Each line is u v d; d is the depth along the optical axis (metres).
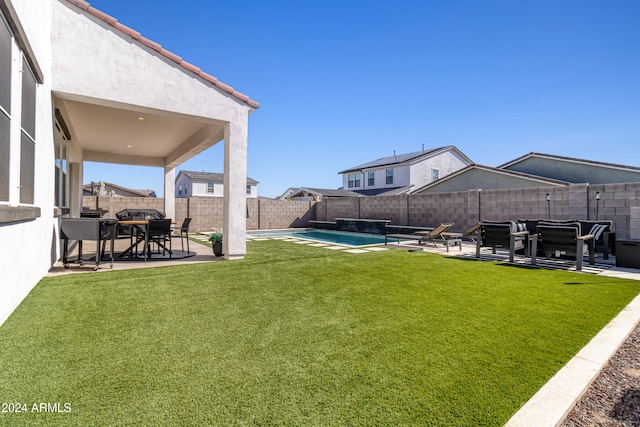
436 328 3.04
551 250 6.25
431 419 1.70
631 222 6.46
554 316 3.40
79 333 2.81
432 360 2.38
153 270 5.68
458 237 9.35
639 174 12.51
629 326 3.11
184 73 6.37
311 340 2.74
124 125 8.52
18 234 3.46
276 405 1.81
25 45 3.57
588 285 4.80
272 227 18.84
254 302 3.84
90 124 8.43
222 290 4.38
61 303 3.65
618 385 2.15
